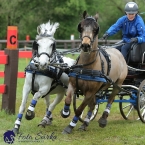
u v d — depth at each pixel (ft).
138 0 152.35
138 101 41.98
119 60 40.34
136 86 44.21
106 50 40.22
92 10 165.37
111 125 42.09
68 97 35.50
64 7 154.40
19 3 148.77
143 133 37.83
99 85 35.65
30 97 60.54
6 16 149.48
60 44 139.54
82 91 36.06
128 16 42.86
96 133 37.73
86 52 33.76
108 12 171.42
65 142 33.55
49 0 153.07
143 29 42.73
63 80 38.73
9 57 45.44
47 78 36.68
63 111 35.86
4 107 45.96
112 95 40.45
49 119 40.29
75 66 35.50
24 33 158.10
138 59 43.34
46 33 35.70
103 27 173.37
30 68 36.58
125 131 38.60
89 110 39.52
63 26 161.17
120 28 44.06
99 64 35.83
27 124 40.04
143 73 44.24
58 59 38.17
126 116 46.44
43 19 155.53
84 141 34.19
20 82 75.00
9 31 45.29
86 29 33.42
